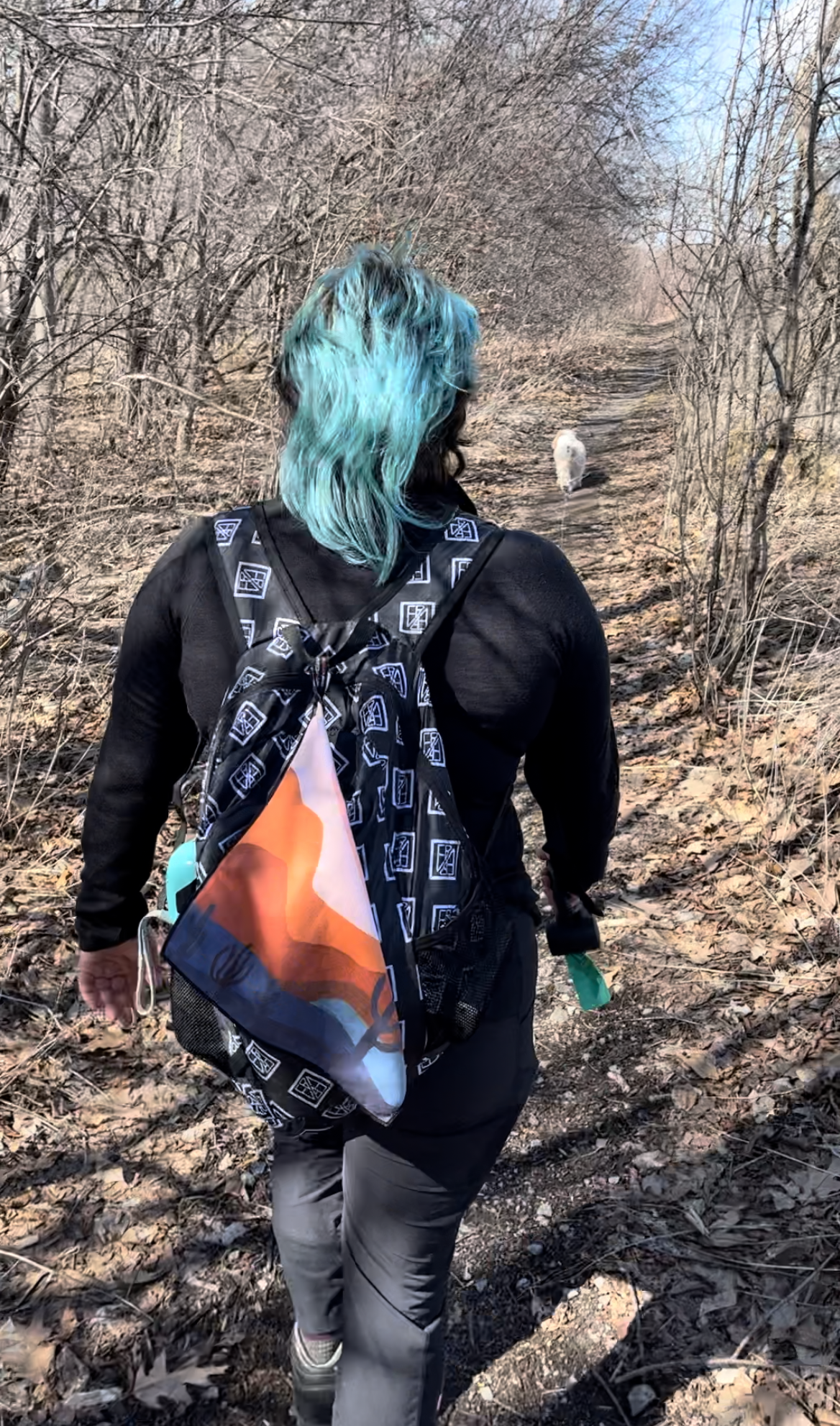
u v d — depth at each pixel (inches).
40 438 285.7
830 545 240.2
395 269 48.1
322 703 45.6
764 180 179.6
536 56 510.0
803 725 173.9
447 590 47.0
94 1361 81.7
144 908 57.3
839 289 180.1
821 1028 114.7
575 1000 124.9
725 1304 85.2
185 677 49.3
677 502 299.3
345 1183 53.9
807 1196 94.4
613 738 54.7
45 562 203.0
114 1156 101.5
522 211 518.0
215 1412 78.4
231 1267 89.9
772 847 149.3
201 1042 48.6
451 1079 49.8
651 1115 106.3
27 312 269.4
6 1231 92.8
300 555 48.0
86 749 179.5
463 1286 88.8
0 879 145.3
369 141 360.8
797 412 182.2
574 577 49.4
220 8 308.5
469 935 47.1
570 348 797.2
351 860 44.5
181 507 294.7
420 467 48.5
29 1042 116.4
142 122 350.3
